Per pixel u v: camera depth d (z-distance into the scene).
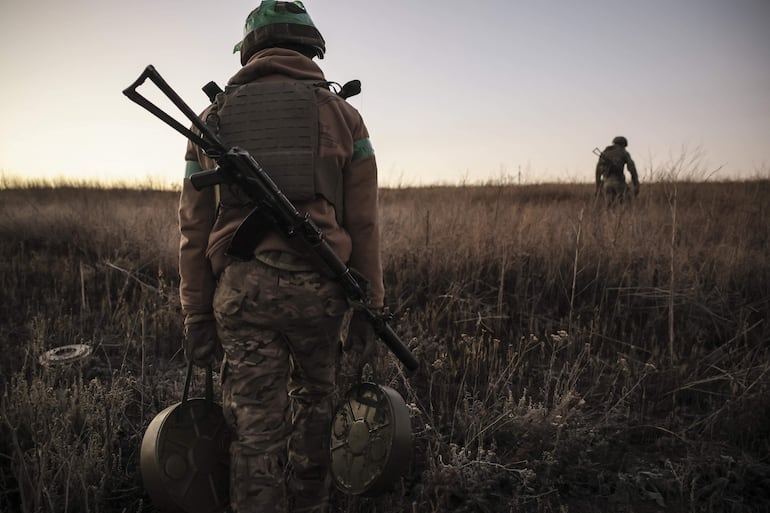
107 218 6.19
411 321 3.64
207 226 1.51
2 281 4.30
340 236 1.51
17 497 1.88
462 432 2.33
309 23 1.59
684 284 3.92
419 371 2.94
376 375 1.67
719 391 2.78
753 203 5.66
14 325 3.61
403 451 1.57
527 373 3.03
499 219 5.23
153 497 1.51
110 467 2.04
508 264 4.21
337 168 1.49
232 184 1.38
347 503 1.88
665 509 1.95
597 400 2.76
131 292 4.35
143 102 1.29
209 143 1.36
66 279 4.52
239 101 1.47
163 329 3.46
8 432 2.10
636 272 4.19
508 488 2.08
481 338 3.04
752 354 3.12
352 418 1.69
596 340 3.35
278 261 1.42
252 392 1.46
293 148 1.42
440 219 5.38
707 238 4.76
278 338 1.49
